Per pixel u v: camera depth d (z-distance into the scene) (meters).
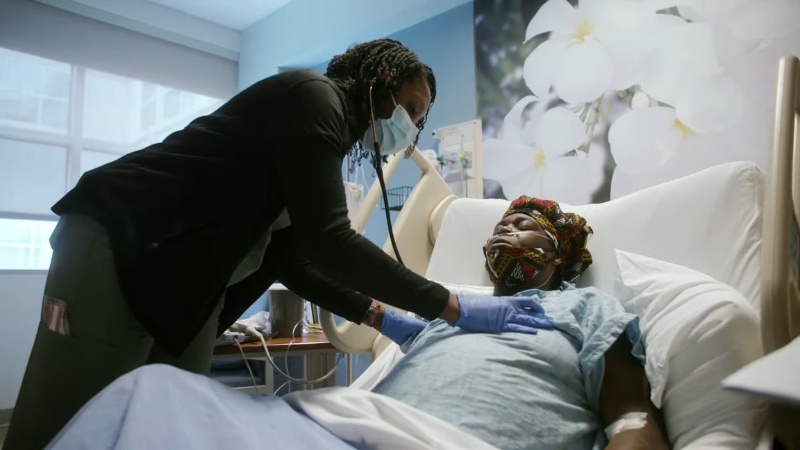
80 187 0.93
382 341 1.61
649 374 0.98
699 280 1.06
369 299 1.33
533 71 2.29
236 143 0.97
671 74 1.89
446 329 1.21
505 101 2.39
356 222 1.58
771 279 0.81
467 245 1.74
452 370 1.00
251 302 1.20
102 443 0.59
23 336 3.04
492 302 1.13
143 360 0.95
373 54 1.12
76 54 3.20
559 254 1.41
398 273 0.96
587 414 1.00
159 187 0.93
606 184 2.04
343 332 1.52
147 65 3.49
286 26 3.39
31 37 3.03
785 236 0.82
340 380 2.82
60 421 0.88
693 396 0.92
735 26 1.75
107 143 3.44
